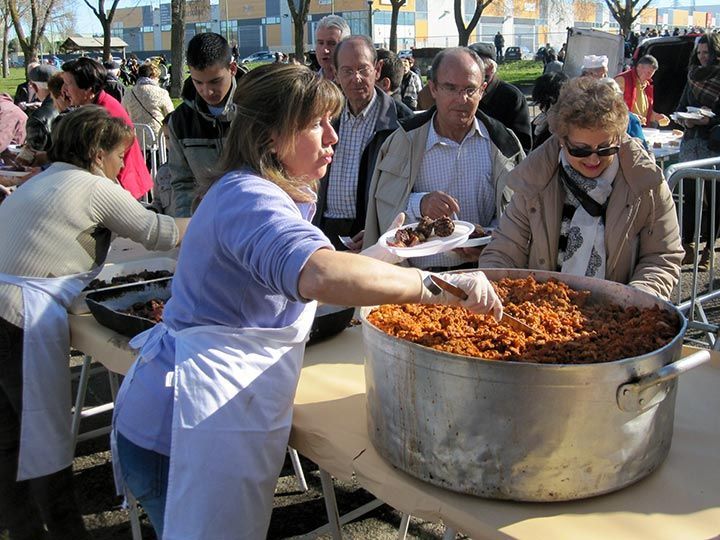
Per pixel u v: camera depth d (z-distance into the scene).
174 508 1.51
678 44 9.52
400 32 52.84
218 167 1.51
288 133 1.43
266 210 1.34
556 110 2.03
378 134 3.19
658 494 1.30
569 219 2.19
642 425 1.25
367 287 1.23
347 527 2.80
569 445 1.20
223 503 1.50
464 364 1.20
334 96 1.49
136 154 4.38
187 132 3.61
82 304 2.52
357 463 1.44
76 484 3.13
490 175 2.87
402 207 2.87
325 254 1.24
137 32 73.50
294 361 1.60
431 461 1.30
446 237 2.35
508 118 4.12
